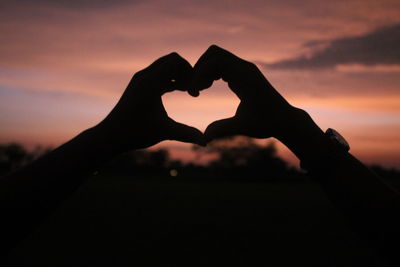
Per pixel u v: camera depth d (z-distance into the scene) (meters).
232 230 9.14
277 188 26.36
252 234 8.56
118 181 32.34
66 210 12.87
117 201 16.05
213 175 38.88
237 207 14.17
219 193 21.53
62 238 8.16
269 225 9.95
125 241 7.86
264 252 6.86
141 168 42.03
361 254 6.61
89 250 7.04
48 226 9.68
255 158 37.94
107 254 6.74
